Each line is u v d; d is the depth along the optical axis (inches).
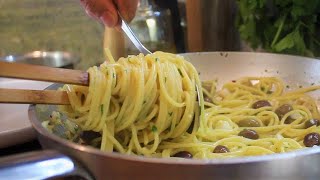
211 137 21.9
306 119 23.7
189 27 36.5
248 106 25.5
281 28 30.1
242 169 13.7
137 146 19.4
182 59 21.1
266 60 27.9
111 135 19.1
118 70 19.1
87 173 14.6
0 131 22.2
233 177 13.9
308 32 30.0
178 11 36.0
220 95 27.0
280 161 13.8
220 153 20.1
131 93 19.1
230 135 22.3
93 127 18.9
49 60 36.8
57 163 13.8
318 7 29.0
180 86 20.1
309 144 20.7
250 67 28.3
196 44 36.4
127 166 14.4
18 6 47.5
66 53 37.8
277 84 26.7
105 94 18.4
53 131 20.3
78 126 20.3
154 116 19.7
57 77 17.7
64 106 19.3
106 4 23.9
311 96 25.8
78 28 48.9
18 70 16.8
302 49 29.4
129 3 24.7
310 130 22.4
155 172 14.2
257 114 24.7
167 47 32.4
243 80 27.5
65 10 48.3
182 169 13.8
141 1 32.3
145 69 19.5
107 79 18.6
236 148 21.0
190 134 20.9
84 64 43.6
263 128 23.2
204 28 36.4
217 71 28.6
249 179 13.9
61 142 15.4
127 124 19.2
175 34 35.0
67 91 18.8
